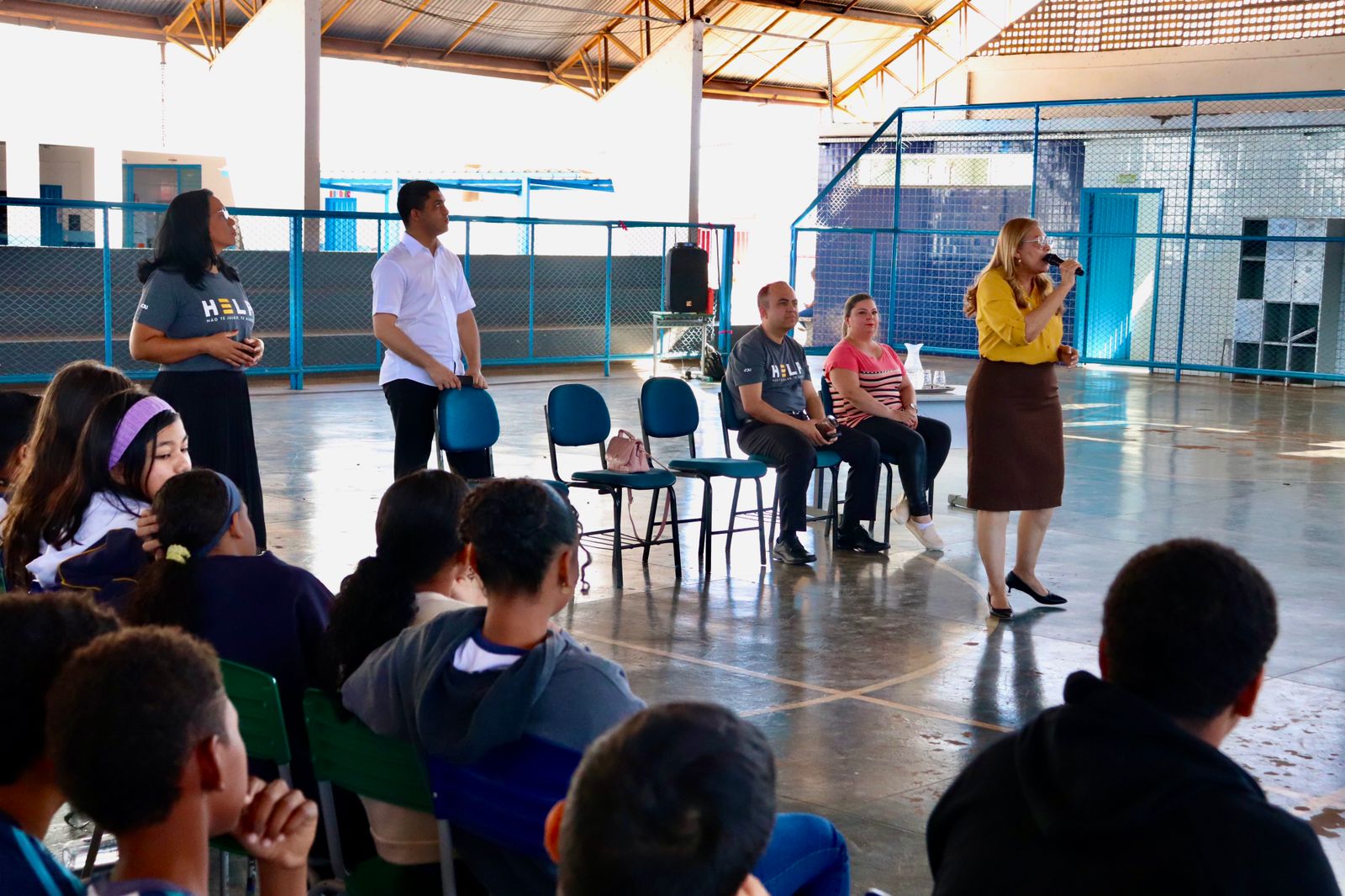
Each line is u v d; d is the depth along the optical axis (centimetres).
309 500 748
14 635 142
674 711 102
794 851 213
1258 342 1598
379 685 212
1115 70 1823
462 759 194
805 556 623
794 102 2189
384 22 1748
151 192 1645
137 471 315
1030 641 499
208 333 460
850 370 664
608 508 746
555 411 605
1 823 132
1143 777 137
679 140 1742
